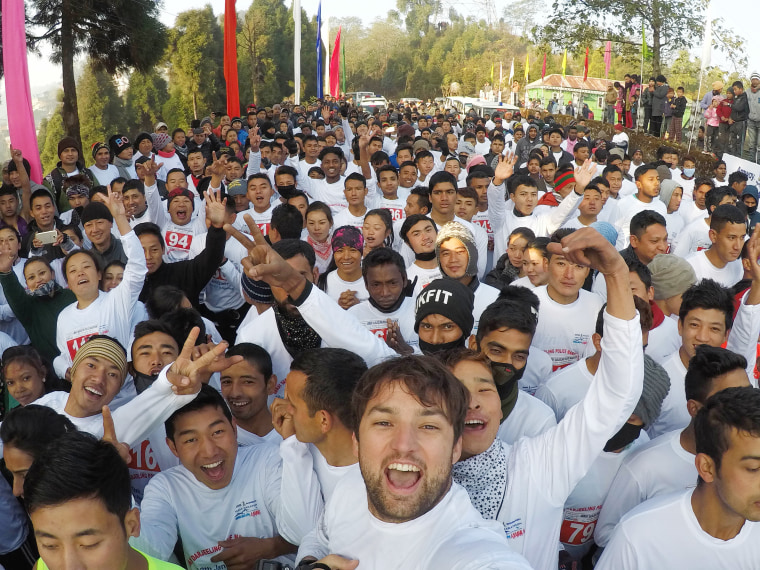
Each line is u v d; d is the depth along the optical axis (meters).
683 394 3.48
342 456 2.54
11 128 8.66
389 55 107.94
